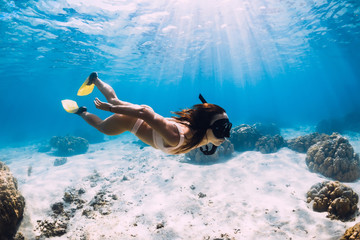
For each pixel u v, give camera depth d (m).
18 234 5.73
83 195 8.84
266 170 10.59
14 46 20.19
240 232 5.89
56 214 7.20
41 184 9.70
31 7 14.12
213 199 8.03
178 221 6.62
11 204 5.66
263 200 7.58
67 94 78.25
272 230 5.82
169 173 10.82
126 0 14.92
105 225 6.62
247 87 127.00
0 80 36.84
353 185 8.79
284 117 46.28
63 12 15.37
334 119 25.81
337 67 54.12
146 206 7.71
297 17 19.75
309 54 35.88
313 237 5.33
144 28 19.69
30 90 57.59
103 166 13.66
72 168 13.00
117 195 8.71
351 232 3.54
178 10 16.92
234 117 56.38
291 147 14.34
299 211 6.52
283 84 116.19
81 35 19.61
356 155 10.14
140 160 14.18
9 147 28.11
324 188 6.96
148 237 5.93
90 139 27.38
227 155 13.59
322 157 10.38
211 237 5.77
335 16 19.72
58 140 21.39
